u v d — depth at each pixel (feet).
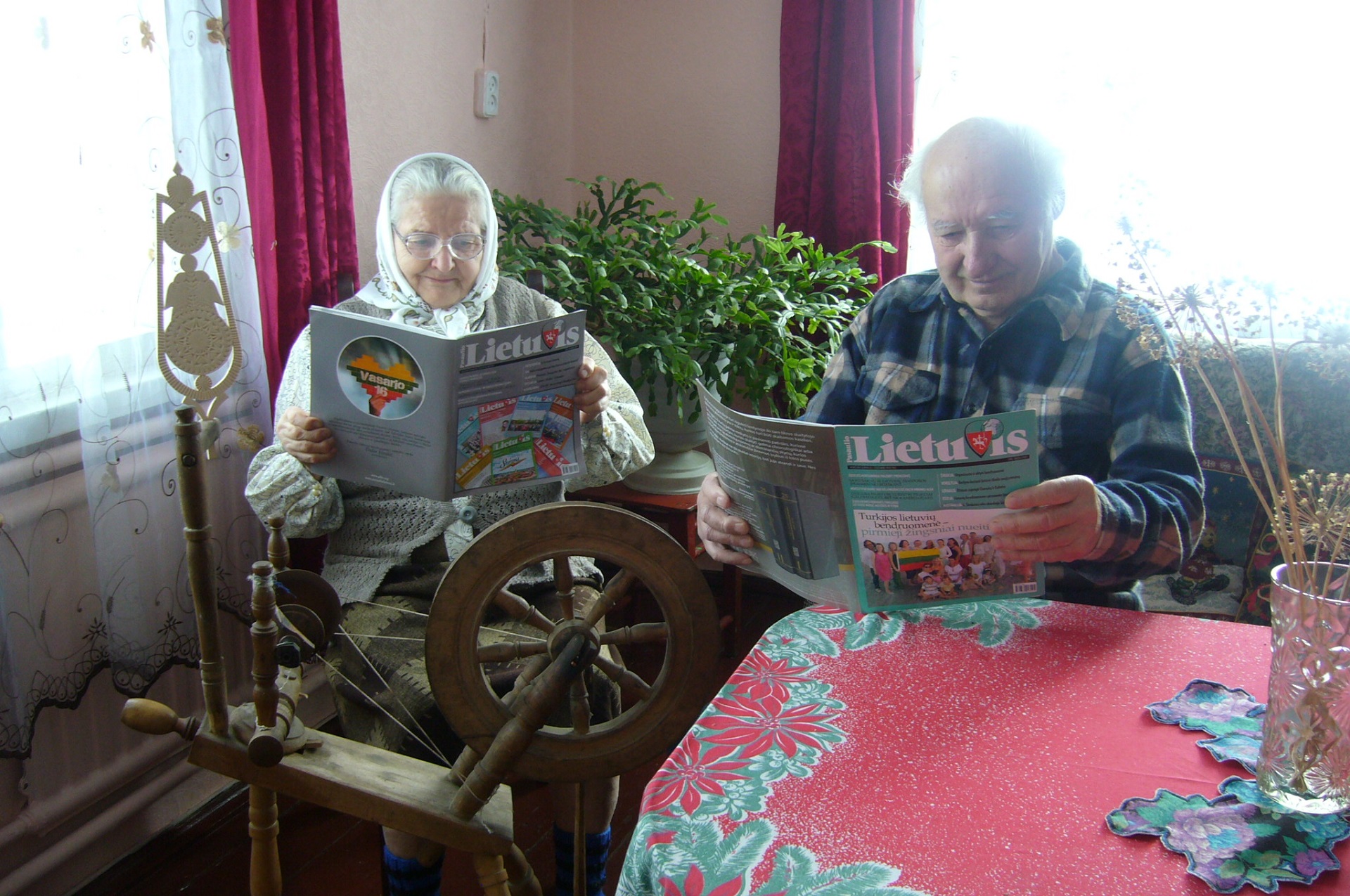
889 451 3.32
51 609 5.14
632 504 8.05
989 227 4.40
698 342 7.35
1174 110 6.99
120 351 5.19
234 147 5.60
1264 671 3.25
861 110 8.09
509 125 8.93
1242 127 6.80
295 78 6.00
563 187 9.93
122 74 5.07
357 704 4.75
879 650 3.45
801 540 3.59
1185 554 4.05
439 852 4.51
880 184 8.27
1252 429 2.75
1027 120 4.48
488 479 4.73
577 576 5.38
